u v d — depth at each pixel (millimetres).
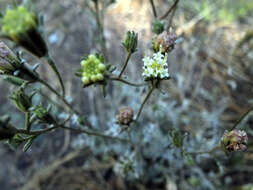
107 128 170
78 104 178
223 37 197
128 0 190
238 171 154
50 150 165
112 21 191
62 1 215
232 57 190
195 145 142
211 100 177
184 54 192
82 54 192
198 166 156
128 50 81
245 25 202
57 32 200
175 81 185
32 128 157
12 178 156
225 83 182
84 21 201
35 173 156
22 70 76
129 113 99
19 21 59
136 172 132
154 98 158
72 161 162
